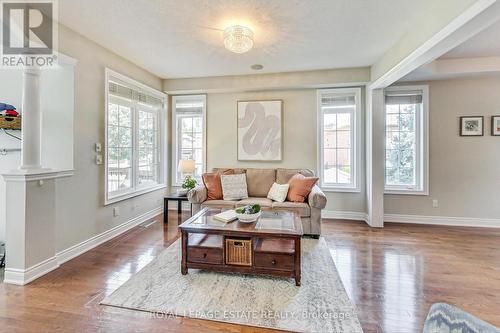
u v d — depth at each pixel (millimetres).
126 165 3600
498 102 3697
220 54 3283
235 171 4051
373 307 1802
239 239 2158
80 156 2730
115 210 3285
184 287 2037
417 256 2670
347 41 2889
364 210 4090
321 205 3164
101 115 3029
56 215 2467
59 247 2494
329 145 4266
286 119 4305
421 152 3938
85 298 1891
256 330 1573
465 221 3836
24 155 2182
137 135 3807
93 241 2908
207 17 2355
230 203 3436
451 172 3852
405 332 1559
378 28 2578
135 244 2988
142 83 3830
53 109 2648
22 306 1796
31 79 2223
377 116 3725
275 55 3318
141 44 2969
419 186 3990
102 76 3031
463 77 3684
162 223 3826
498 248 2902
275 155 4305
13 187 2115
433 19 2164
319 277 2207
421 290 2021
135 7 2191
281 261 2098
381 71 3371
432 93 3854
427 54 2359
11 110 2693
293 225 2289
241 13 2285
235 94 4461
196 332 1552
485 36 2727
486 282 2145
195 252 2223
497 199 3746
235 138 4473
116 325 1604
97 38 2805
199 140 4680
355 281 2150
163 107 4484
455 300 1891
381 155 3727
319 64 3688
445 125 3838
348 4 2150
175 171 4719
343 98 4117
